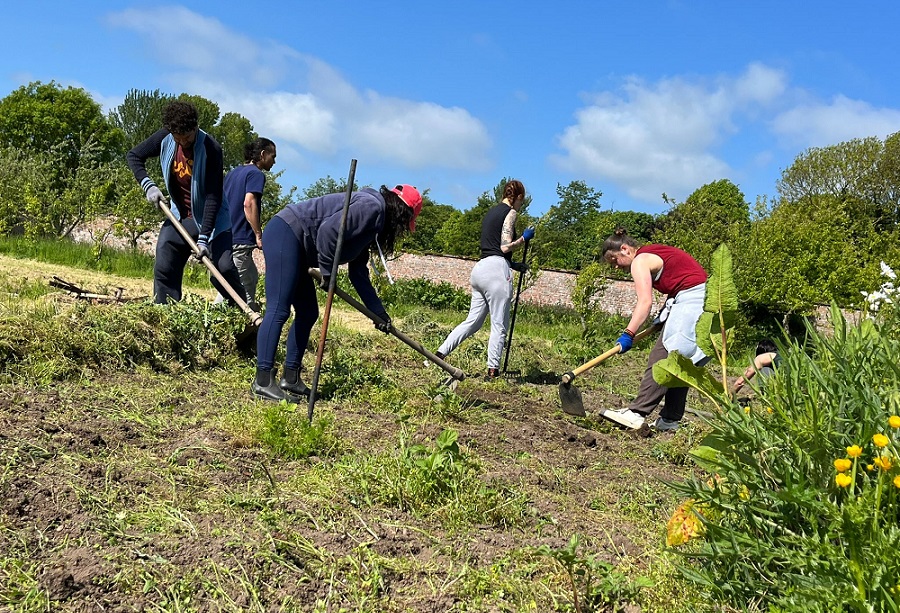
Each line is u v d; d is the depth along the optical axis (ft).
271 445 13.02
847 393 8.42
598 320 52.65
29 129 156.66
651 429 19.89
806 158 146.92
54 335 16.81
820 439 7.95
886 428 7.80
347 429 15.17
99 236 52.90
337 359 20.75
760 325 61.72
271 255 16.85
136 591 7.88
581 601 8.73
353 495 11.25
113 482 10.58
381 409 17.72
